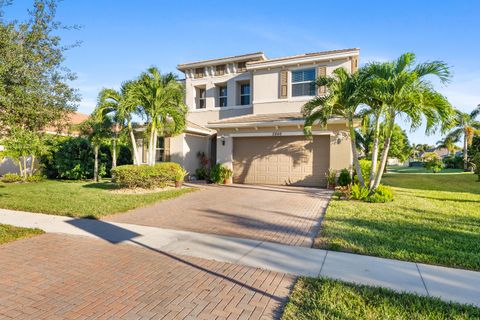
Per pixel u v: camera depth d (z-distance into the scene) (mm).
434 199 12602
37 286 4281
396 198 12500
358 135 24969
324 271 4828
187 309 3648
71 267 5012
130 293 4074
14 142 6973
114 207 9984
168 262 5266
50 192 13531
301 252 5785
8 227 7512
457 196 13750
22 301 3840
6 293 4059
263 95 18859
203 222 8328
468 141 36406
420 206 10469
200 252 5801
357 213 9141
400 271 4820
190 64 22141
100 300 3875
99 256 5562
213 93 21797
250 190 14367
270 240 6652
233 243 6391
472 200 12406
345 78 11484
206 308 3674
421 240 6383
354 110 11711
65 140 19906
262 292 4113
